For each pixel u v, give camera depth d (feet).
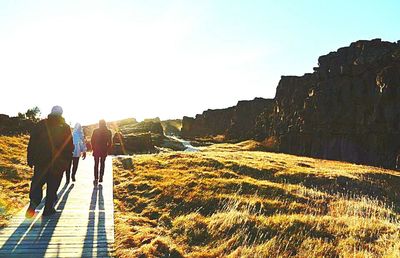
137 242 37.99
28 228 38.27
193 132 640.17
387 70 244.83
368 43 284.82
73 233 37.83
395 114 237.04
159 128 328.49
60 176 42.16
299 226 47.09
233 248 41.45
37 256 31.81
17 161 86.07
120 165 89.86
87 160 98.78
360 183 90.68
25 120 152.56
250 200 59.67
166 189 64.18
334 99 287.48
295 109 344.08
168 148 255.29
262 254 38.88
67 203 49.24
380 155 237.86
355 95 273.13
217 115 614.75
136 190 64.03
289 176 88.99
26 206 47.01
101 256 33.17
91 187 60.54
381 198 82.12
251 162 105.50
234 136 509.35
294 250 40.91
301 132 307.99
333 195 73.46
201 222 48.19
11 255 31.68
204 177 76.79
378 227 47.67
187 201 58.34
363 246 41.22
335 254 39.47
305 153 300.40
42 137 39.78
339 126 275.59
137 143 187.73
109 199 53.42
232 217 48.11
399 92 238.48
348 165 142.00
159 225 48.26
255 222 47.62
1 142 106.83
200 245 43.11
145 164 90.48
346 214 55.21
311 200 65.16
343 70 287.69
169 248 38.29
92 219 42.86
